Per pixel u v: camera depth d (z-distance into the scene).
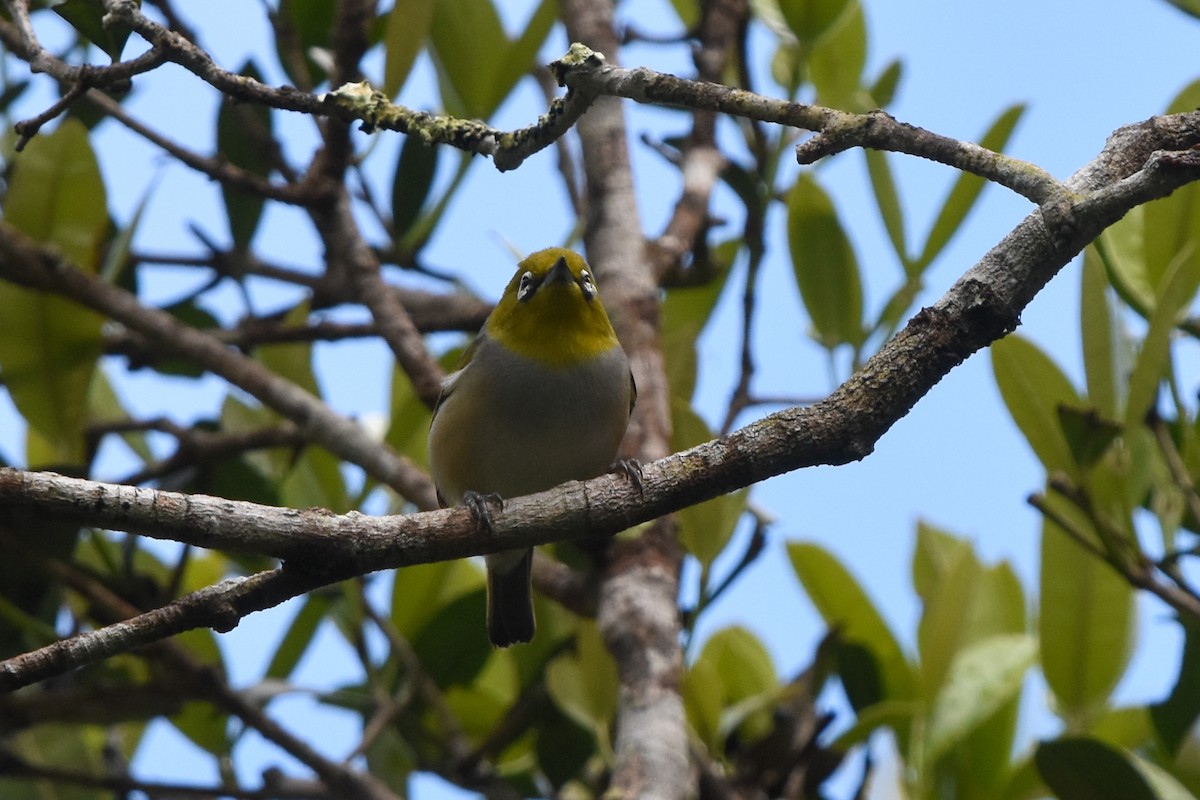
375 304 10.74
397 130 7.23
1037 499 8.52
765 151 11.83
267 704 11.19
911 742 10.05
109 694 9.91
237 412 12.34
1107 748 8.48
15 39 10.60
